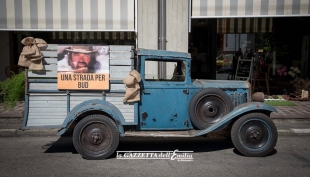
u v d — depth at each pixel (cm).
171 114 618
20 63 569
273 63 1315
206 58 1334
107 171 538
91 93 593
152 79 645
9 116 862
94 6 988
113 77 591
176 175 520
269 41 1307
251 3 979
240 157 614
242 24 1278
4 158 607
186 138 756
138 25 1023
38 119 583
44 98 584
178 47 1038
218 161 591
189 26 1012
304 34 1295
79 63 584
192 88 623
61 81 581
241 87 648
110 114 579
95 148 592
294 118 868
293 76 1263
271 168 553
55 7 988
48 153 639
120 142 720
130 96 581
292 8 976
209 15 997
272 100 1088
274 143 608
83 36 1247
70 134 639
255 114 602
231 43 1312
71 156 619
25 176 514
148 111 611
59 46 580
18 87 706
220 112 617
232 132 610
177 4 1020
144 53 604
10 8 990
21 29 996
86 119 581
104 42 1252
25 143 713
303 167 559
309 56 1302
